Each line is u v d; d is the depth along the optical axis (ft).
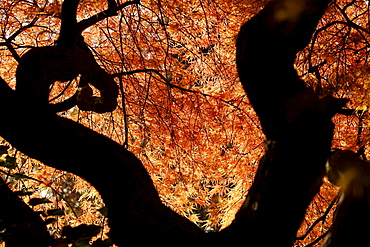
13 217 8.68
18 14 24.30
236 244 8.51
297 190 8.32
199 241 8.91
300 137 8.40
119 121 26.17
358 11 25.34
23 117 9.78
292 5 8.22
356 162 9.13
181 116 24.80
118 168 9.68
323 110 8.48
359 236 8.57
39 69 11.86
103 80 14.89
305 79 20.70
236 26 24.32
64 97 27.02
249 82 8.83
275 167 8.46
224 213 27.35
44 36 25.20
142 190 9.54
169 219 9.25
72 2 14.48
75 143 9.74
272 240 8.38
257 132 25.30
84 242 8.20
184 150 24.93
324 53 22.07
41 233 8.31
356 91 19.57
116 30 25.03
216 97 22.81
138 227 9.09
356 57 23.40
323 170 8.64
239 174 26.05
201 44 25.48
